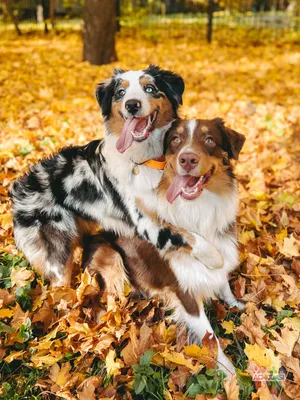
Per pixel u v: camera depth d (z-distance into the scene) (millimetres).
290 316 1095
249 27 6828
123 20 6961
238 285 1172
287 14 8039
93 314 1115
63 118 2398
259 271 1226
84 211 1175
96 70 3711
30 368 977
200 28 6844
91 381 912
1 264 1271
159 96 1098
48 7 7879
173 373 934
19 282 1152
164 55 4680
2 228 1398
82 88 3146
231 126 2285
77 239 1210
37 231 1206
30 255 1221
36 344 1020
